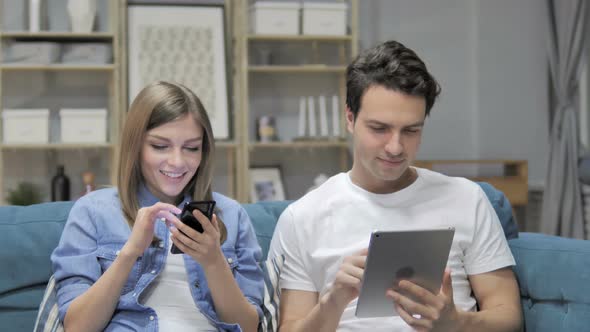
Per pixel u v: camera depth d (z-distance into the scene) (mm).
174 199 1656
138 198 1627
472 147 4539
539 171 4500
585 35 4078
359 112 1506
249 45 4230
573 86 4043
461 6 4531
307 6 4047
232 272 1601
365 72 1498
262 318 1576
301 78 4316
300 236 1607
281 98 4301
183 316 1507
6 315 1627
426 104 1503
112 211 1583
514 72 4504
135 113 1569
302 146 4137
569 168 4008
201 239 1412
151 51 4039
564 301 1579
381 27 4457
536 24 4492
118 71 3881
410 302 1317
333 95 4340
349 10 4363
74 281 1480
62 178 3877
